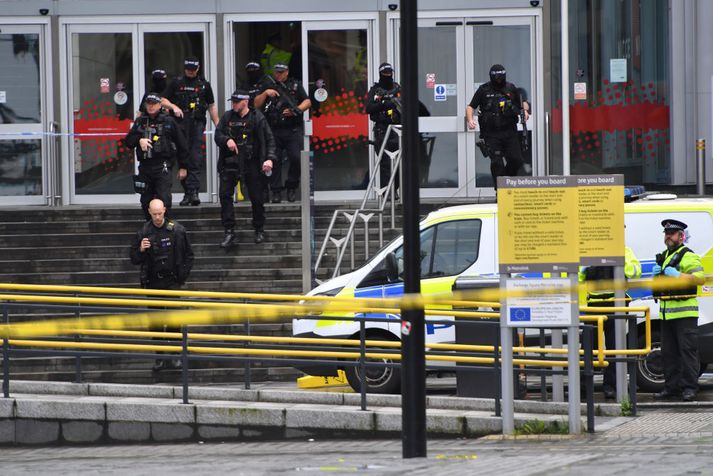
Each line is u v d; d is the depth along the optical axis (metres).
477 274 55.19
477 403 49.06
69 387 52.50
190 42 83.31
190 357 49.91
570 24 81.69
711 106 78.88
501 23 82.38
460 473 34.47
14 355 52.16
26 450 48.12
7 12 83.00
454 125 82.56
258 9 82.88
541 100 82.06
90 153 83.62
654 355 54.72
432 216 56.12
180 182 80.94
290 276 67.69
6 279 67.75
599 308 49.34
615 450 40.69
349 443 47.00
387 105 73.81
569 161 79.12
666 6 80.75
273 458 42.69
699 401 52.22
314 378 57.00
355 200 81.31
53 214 73.19
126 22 83.19
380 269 55.50
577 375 45.41
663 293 51.91
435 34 82.69
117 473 38.03
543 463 36.72
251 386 58.75
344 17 82.94
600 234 49.28
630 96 81.75
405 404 39.34
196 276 67.62
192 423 48.78
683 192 80.38
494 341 47.94
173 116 74.25
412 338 39.09
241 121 68.94
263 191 71.56
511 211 44.78
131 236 70.56
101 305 55.44
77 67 83.50
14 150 83.44
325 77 83.25
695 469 34.38
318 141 83.25
